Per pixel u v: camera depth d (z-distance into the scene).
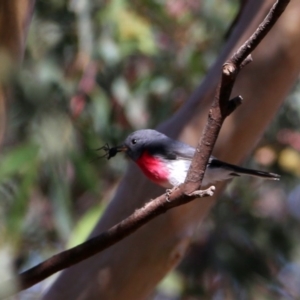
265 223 12.28
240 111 7.54
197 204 7.33
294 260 12.41
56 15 10.93
